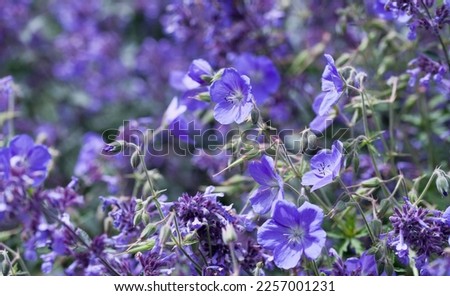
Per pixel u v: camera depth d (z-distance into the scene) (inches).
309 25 53.7
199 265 39.6
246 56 48.7
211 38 49.8
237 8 50.0
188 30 50.9
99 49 63.6
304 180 38.7
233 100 39.2
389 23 49.5
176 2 52.1
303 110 50.7
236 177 44.4
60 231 40.0
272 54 51.4
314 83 51.4
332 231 43.6
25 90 60.9
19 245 45.9
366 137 40.4
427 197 44.3
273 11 50.4
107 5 65.7
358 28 50.4
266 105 50.4
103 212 44.6
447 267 39.4
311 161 38.9
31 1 64.7
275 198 39.2
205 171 50.7
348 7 49.2
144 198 41.3
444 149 48.1
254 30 50.5
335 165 38.4
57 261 45.1
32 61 64.7
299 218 37.9
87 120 61.5
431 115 48.2
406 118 47.4
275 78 48.9
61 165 55.4
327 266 40.8
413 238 38.2
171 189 51.0
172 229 39.1
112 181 47.6
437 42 46.9
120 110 61.2
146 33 65.1
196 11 50.1
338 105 44.1
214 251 39.1
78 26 65.1
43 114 62.1
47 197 38.9
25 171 38.1
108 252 41.2
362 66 49.0
